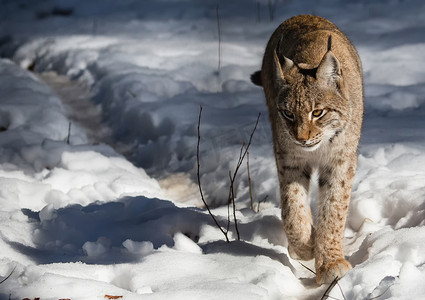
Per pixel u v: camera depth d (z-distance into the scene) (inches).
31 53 796.6
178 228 384.5
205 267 320.2
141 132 565.9
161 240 365.4
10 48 821.2
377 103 551.2
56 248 350.0
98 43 791.7
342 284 291.4
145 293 285.1
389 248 317.7
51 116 572.1
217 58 708.0
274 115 362.0
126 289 309.9
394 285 269.0
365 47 703.7
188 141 514.9
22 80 659.4
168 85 630.5
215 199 452.8
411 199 369.1
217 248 347.9
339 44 364.2
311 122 321.7
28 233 361.1
